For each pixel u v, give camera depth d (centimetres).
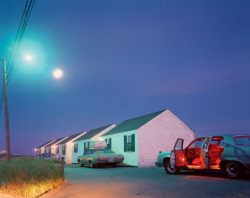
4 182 1152
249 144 1066
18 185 1116
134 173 1541
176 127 2430
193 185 945
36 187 1052
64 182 1258
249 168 1023
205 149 1147
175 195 800
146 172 1570
